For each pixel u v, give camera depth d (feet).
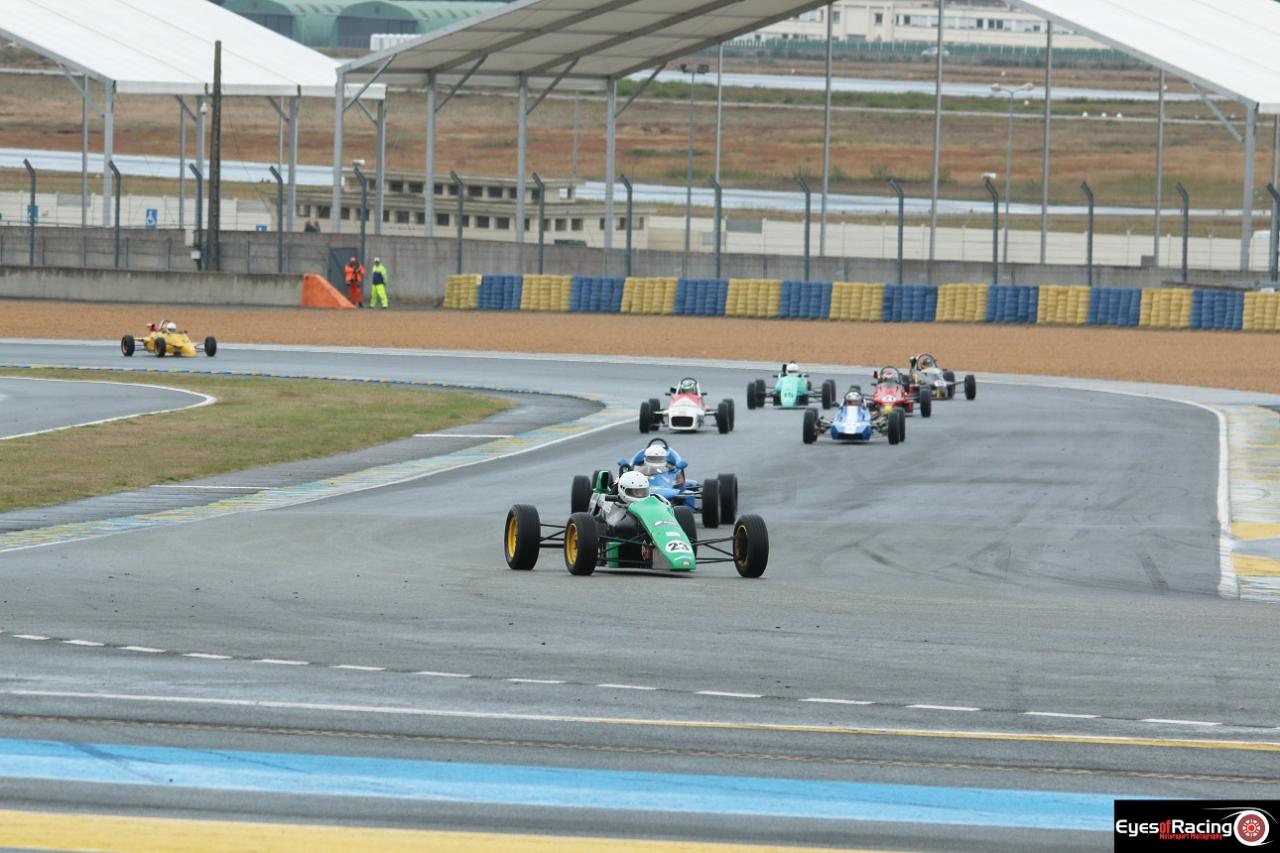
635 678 147.95
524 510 221.05
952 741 126.72
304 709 134.82
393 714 133.49
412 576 212.64
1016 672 151.43
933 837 104.06
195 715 132.36
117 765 117.70
